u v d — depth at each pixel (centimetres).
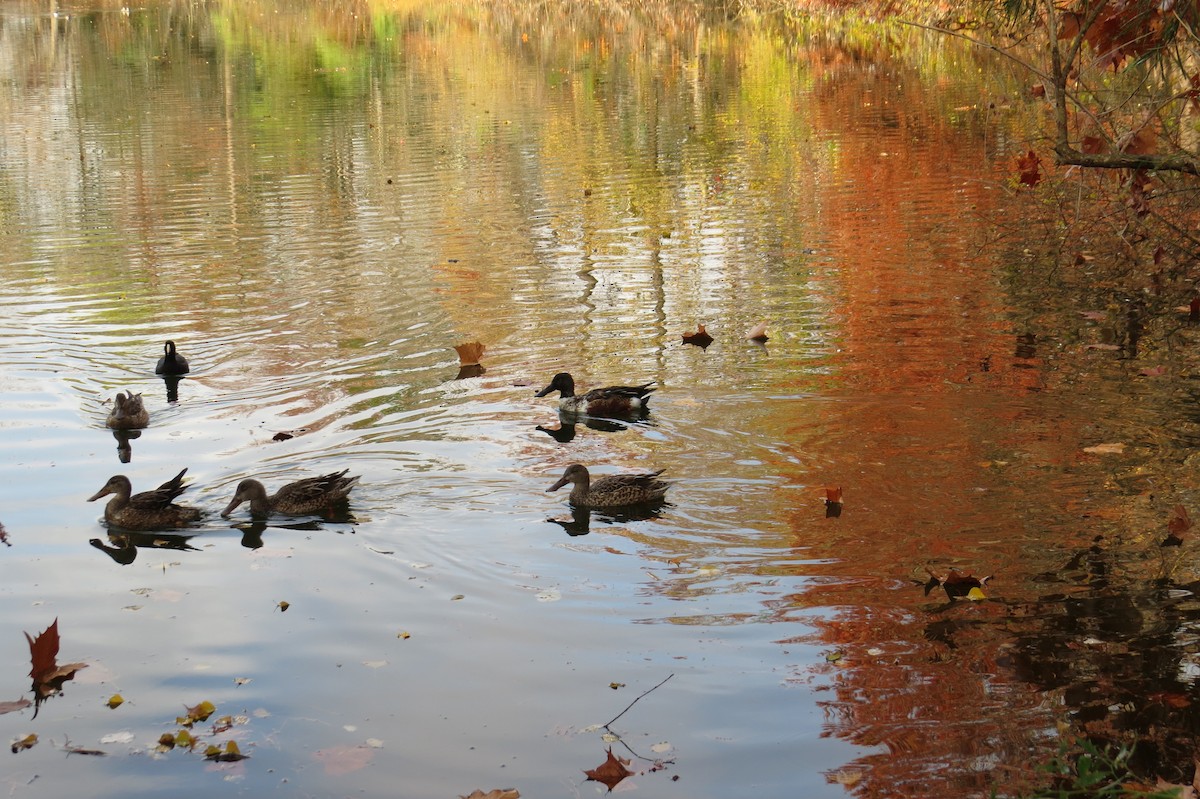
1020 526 883
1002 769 608
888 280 1608
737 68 4100
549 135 2964
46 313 1577
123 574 863
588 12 5344
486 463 1052
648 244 1880
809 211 2064
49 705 695
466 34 5172
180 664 736
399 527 929
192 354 1395
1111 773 595
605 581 834
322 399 1228
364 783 615
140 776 624
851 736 643
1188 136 1367
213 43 5028
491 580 841
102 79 4069
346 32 5328
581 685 704
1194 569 812
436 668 727
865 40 4378
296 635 770
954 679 695
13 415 1197
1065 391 1155
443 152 2762
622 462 1039
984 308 1452
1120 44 1030
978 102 3097
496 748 643
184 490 1003
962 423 1088
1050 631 742
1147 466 977
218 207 2234
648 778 611
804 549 867
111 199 2320
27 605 817
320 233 2014
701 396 1191
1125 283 1512
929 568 829
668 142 2817
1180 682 682
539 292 1623
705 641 748
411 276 1725
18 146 2881
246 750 646
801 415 1127
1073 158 936
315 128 3127
